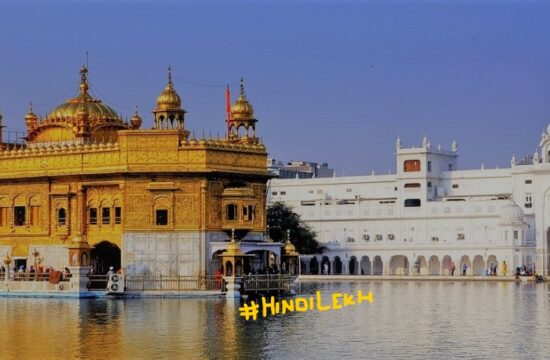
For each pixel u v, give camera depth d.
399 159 169.75
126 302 76.62
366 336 56.41
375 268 166.38
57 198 89.38
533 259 157.12
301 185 181.50
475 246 155.88
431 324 63.09
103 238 86.38
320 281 140.12
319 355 49.19
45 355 48.94
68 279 82.75
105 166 86.00
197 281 83.50
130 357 48.41
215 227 84.94
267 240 90.62
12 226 92.12
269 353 49.75
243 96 95.12
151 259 84.25
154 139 84.56
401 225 166.12
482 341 54.38
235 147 86.50
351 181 177.75
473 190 170.00
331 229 171.00
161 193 84.50
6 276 84.06
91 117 96.25
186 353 49.59
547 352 50.12
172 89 88.88
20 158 91.50
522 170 161.00
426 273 160.62
